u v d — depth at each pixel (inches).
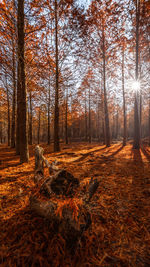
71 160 249.4
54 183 79.6
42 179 91.4
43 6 165.0
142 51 459.5
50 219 65.7
